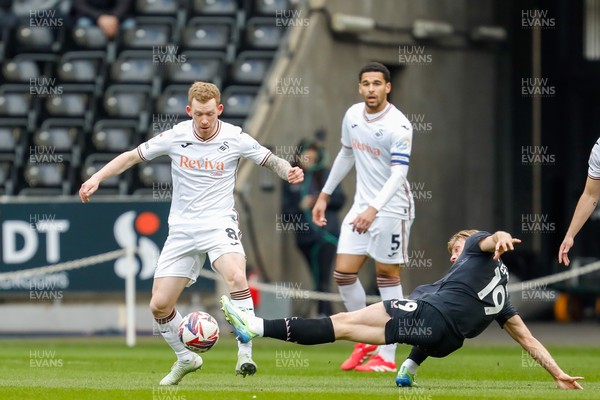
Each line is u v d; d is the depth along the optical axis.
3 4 75.00
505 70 75.56
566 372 37.09
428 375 36.12
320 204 39.19
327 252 58.69
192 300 58.38
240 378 33.56
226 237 30.16
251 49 71.00
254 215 60.97
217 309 58.19
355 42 66.62
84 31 72.38
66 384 30.97
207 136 30.42
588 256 78.00
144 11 73.62
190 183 30.42
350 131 37.72
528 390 28.97
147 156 30.61
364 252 38.09
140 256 58.12
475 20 72.94
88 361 42.00
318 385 30.69
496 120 75.00
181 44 71.19
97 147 67.81
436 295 28.66
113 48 71.50
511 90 75.88
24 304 60.44
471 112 73.19
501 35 74.31
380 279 38.41
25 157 68.56
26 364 40.31
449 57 71.62
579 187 78.75
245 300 29.81
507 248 27.72
